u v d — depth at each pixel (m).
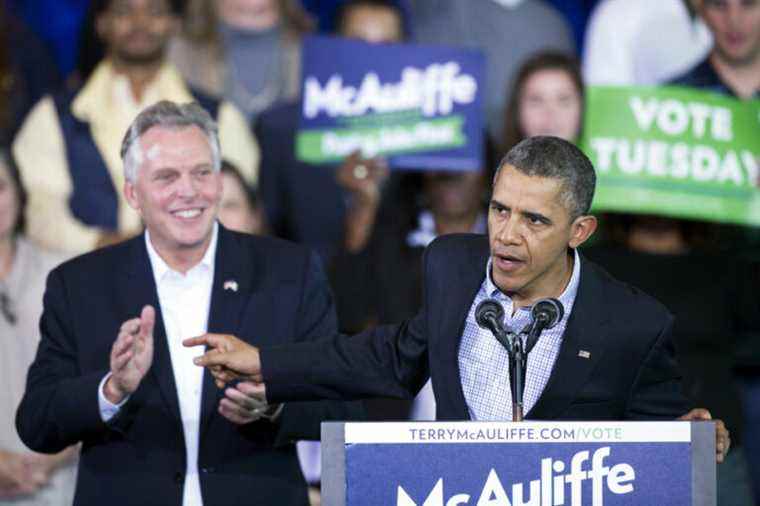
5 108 21.62
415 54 19.62
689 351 18.16
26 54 22.11
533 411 10.97
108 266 13.23
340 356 11.74
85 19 21.72
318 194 21.28
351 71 19.67
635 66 22.38
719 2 21.84
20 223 18.91
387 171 19.70
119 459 12.76
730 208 20.12
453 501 9.62
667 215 20.12
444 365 11.12
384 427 9.65
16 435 18.20
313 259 13.53
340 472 9.61
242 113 22.41
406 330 11.70
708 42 22.05
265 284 13.21
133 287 13.05
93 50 21.70
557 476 9.68
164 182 12.68
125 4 20.81
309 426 12.95
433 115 19.62
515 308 11.16
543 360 11.12
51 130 20.47
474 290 11.25
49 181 20.23
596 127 20.22
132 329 11.67
